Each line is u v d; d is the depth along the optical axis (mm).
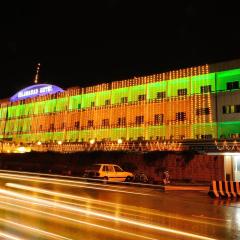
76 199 16203
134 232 9094
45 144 51156
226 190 21359
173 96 42250
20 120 63000
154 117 44031
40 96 59500
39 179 28453
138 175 30359
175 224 10773
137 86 46594
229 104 37688
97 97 51719
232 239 8914
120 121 47719
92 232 8852
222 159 29125
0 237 7777
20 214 11172
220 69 38281
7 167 48125
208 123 38750
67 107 55031
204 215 13211
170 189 24734
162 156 32406
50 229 9000
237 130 37281
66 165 40750
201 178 29875
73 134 53406
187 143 36250
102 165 28953
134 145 40281
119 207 14219
